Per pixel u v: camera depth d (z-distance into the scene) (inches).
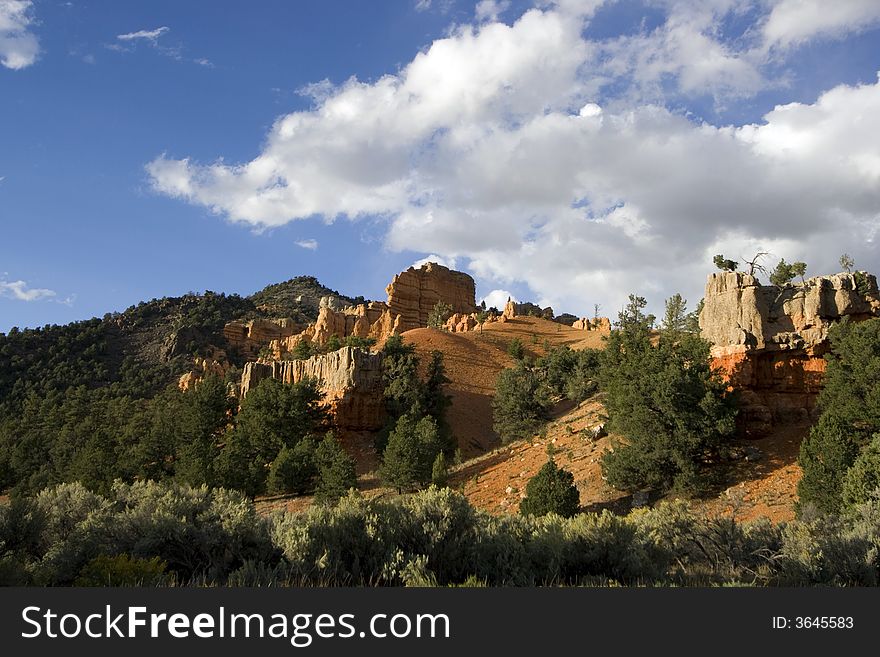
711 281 2049.7
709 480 1635.1
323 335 6358.3
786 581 653.3
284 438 2760.8
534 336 5275.6
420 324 7381.9
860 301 1883.6
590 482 1841.8
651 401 1707.7
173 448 2960.1
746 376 1873.8
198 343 6948.8
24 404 4926.2
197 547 682.2
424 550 638.5
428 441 2365.9
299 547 612.4
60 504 873.5
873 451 1214.3
